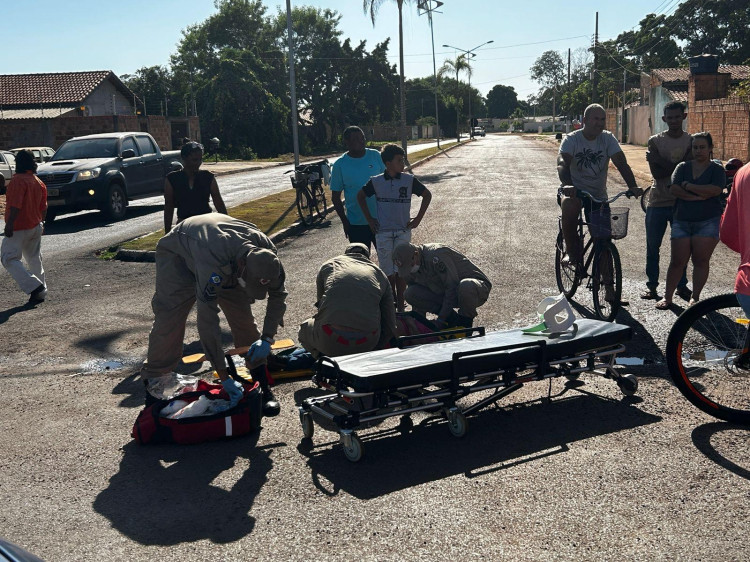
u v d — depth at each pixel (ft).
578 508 11.60
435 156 139.03
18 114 140.77
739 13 247.29
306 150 217.15
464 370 14.60
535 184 70.49
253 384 15.60
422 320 19.04
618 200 52.65
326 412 14.17
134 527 11.65
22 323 25.29
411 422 15.56
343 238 41.86
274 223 46.32
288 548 10.82
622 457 13.37
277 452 14.32
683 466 12.91
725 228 14.34
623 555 10.27
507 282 27.86
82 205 52.49
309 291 27.86
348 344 15.98
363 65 251.19
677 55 276.00
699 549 10.35
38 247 28.43
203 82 204.54
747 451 13.43
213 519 11.80
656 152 23.68
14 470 13.96
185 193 22.94
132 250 37.32
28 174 27.61
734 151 86.22
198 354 20.84
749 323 14.58
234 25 261.24
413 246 19.30
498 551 10.48
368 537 11.02
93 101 154.92
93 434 15.60
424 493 12.34
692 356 18.54
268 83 222.48
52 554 10.93
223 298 16.38
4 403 17.70
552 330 16.07
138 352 21.50
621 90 234.79
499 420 15.43
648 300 24.56
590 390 16.87
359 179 23.20
